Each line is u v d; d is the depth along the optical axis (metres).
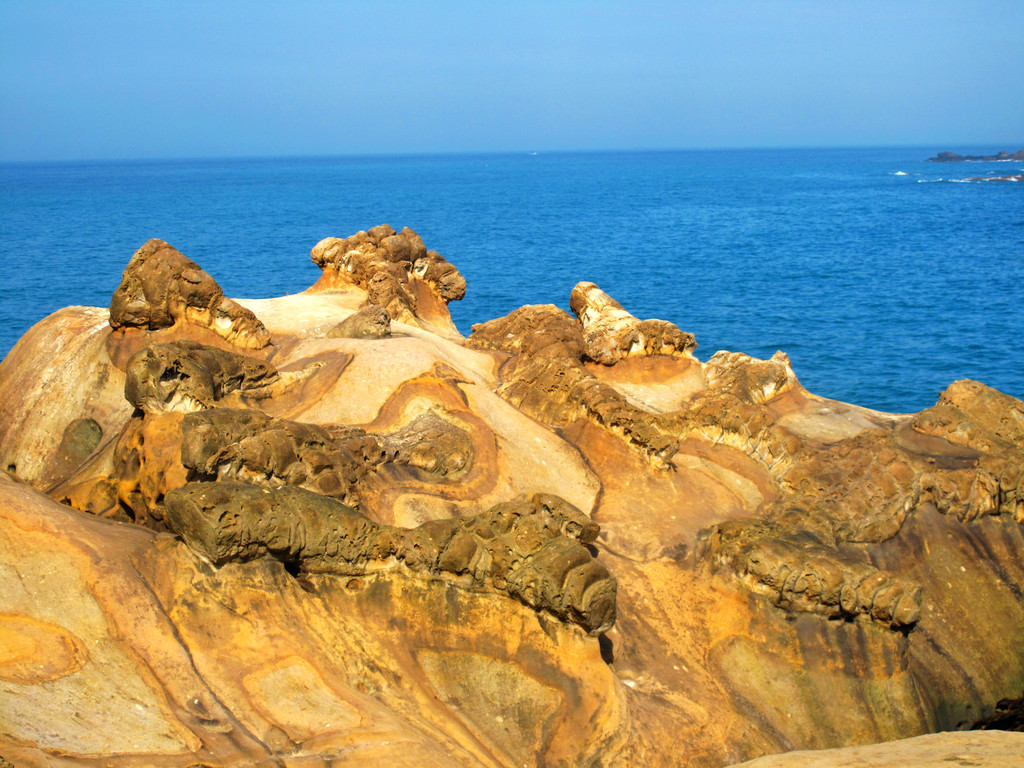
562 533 8.75
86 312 13.40
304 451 9.30
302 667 7.27
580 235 87.25
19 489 8.04
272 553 7.79
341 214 109.94
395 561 8.38
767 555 9.85
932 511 11.78
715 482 12.01
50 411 12.07
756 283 55.03
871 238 84.75
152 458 9.26
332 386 11.66
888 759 7.16
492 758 7.51
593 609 8.02
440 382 12.02
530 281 55.94
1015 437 13.45
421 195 156.62
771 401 15.22
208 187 189.12
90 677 6.51
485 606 8.38
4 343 34.22
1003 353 34.88
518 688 8.09
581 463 12.01
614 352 15.41
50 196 154.12
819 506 11.30
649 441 11.72
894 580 9.74
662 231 92.44
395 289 16.44
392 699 7.57
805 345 36.47
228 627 7.32
